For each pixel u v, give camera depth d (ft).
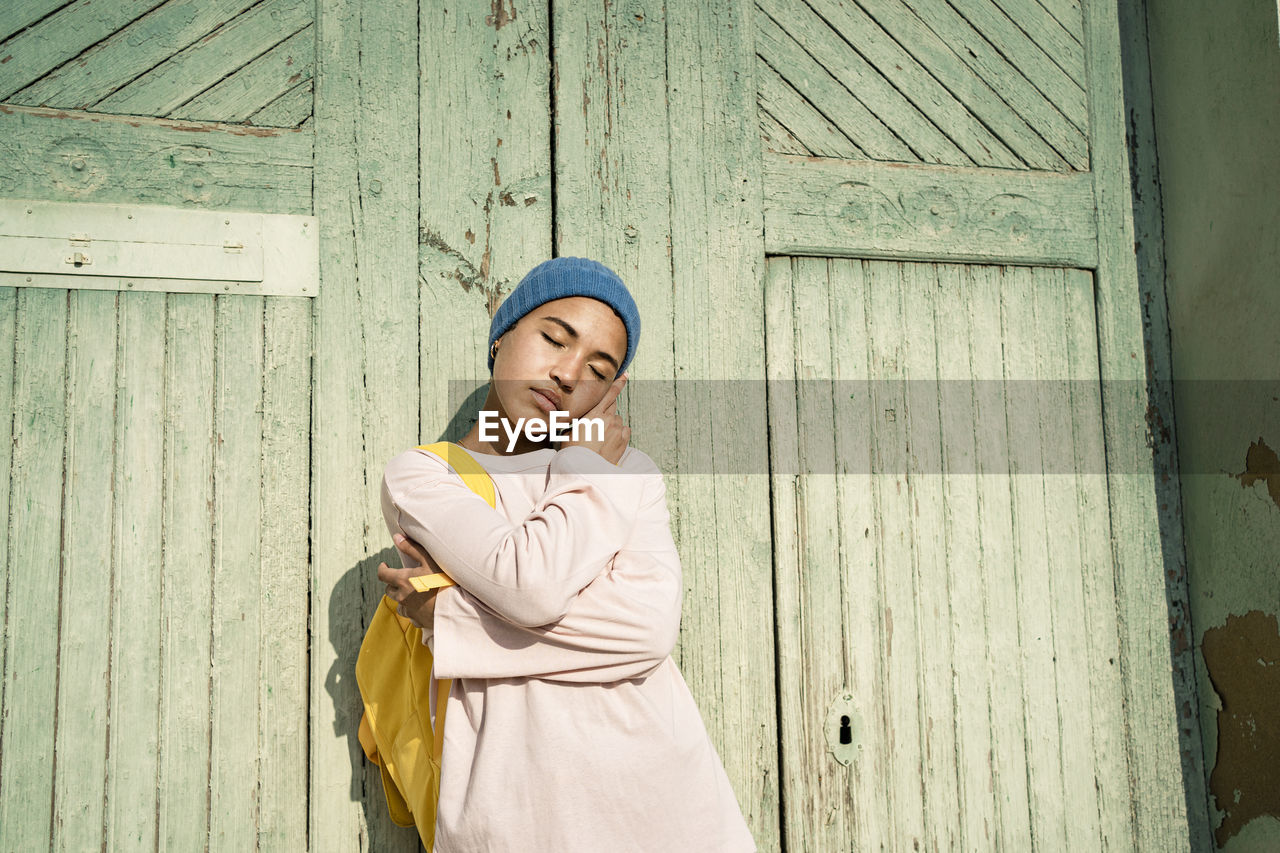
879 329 6.72
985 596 6.59
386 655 5.00
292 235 5.84
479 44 6.32
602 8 6.54
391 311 5.93
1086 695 6.66
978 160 7.07
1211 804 6.77
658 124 6.52
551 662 4.04
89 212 5.54
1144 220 7.38
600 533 4.07
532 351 4.75
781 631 6.21
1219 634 6.77
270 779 5.39
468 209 6.15
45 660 5.17
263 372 5.69
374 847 5.46
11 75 5.57
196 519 5.48
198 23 5.89
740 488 6.30
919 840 6.22
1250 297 6.66
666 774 4.12
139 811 5.18
